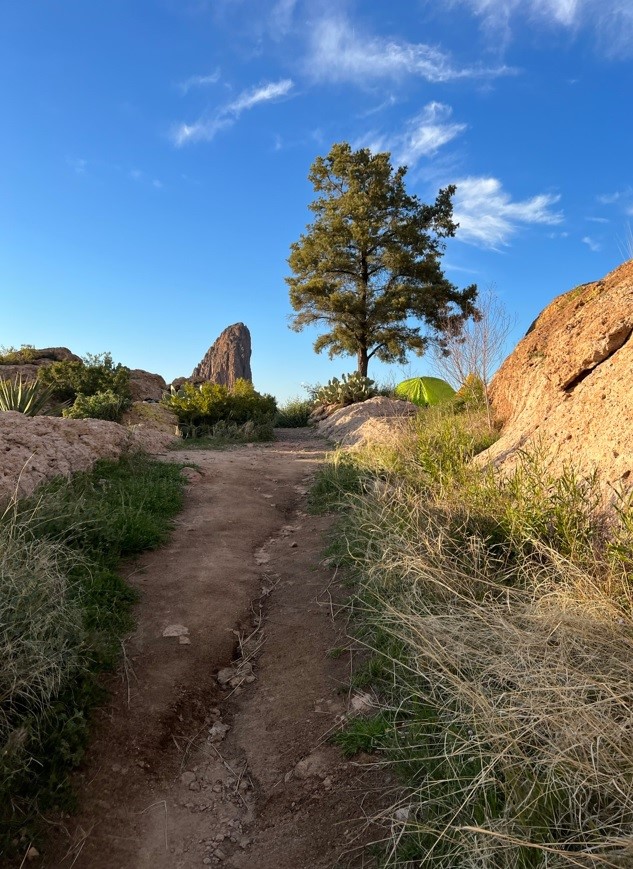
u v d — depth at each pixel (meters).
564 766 2.29
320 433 17.91
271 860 2.62
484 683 2.96
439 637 3.16
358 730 3.16
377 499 5.95
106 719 3.37
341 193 31.89
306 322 32.28
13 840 2.58
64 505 5.66
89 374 18.66
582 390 6.01
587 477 4.50
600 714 2.44
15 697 3.14
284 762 3.18
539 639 3.01
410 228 30.28
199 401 18.31
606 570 3.69
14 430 7.69
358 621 4.28
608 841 2.00
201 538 6.20
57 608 3.60
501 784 2.31
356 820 2.67
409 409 16.86
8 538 4.35
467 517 4.74
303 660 4.04
